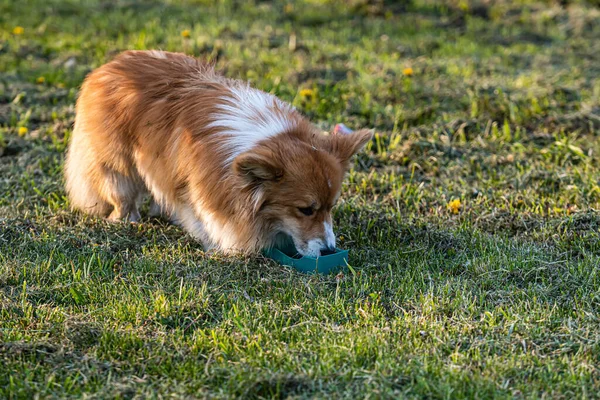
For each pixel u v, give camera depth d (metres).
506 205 7.48
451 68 11.59
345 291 5.85
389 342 5.10
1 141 8.66
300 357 4.92
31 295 5.62
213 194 6.03
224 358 4.88
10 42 12.16
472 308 5.54
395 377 4.67
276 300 5.69
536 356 4.93
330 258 6.07
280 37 13.31
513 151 8.70
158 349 4.96
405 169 8.29
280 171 5.75
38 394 4.41
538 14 14.94
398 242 6.80
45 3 14.59
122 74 6.64
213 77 6.61
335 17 14.75
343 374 4.64
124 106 6.52
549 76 11.43
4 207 7.18
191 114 6.17
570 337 5.13
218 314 5.50
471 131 9.27
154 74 6.54
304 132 6.11
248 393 4.49
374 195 7.70
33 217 7.01
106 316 5.36
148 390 4.54
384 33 13.91
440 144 8.76
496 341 5.10
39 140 8.84
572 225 6.94
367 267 6.27
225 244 6.26
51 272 5.94
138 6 14.84
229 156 5.93
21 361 4.75
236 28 13.50
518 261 6.29
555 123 9.38
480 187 7.85
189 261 6.25
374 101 10.15
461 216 7.27
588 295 5.76
